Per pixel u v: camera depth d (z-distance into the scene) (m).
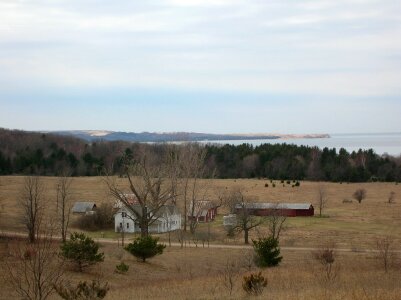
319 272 34.38
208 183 96.75
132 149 122.38
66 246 36.75
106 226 78.12
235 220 70.88
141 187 61.47
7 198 91.12
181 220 86.56
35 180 85.75
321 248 52.44
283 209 84.19
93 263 37.91
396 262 42.88
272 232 61.88
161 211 71.69
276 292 24.52
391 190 131.50
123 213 68.12
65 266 36.16
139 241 45.88
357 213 95.00
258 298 22.94
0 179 116.62
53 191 100.75
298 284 28.06
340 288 25.58
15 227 65.06
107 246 56.84
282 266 41.53
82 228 76.38
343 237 67.38
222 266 45.75
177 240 67.00
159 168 64.50
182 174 76.69
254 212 75.69
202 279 33.28
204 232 73.00
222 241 66.06
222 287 28.17
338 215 92.75
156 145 101.75
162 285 31.31
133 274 40.00
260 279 25.45
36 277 21.86
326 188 133.12
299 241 64.19
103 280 35.59
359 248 56.31
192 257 51.47
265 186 131.12
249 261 41.97
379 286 26.73
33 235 48.62
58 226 64.06
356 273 34.34
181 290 28.17
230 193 98.88
